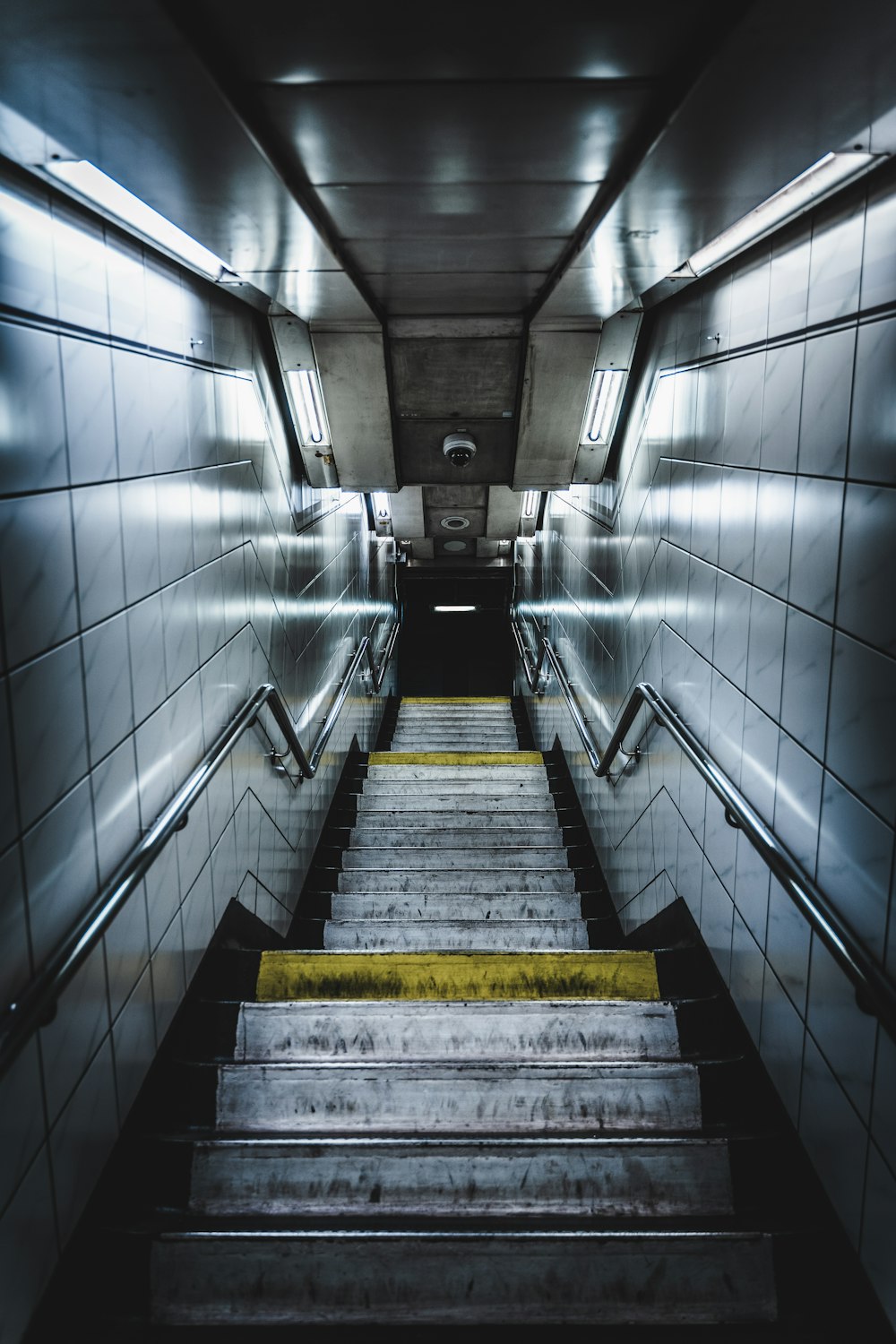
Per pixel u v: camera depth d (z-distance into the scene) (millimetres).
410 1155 2584
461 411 5461
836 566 2273
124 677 2529
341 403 5133
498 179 2213
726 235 2895
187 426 3156
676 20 1422
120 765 2504
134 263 2684
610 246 2793
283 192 2139
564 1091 2865
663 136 1787
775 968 2695
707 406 3459
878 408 2051
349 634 7855
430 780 7367
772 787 2705
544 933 4574
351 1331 2256
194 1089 2852
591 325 4688
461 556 13227
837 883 2268
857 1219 2170
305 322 4605
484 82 1647
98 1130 2332
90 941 2098
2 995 1860
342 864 5660
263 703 3912
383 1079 2877
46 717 2064
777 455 2686
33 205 2043
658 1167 2574
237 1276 2299
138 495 2654
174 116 1655
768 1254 2320
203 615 3301
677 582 3859
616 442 5547
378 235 2773
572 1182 2564
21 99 1585
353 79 1623
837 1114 2275
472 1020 3215
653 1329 2250
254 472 4227
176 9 1314
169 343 2982
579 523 7070
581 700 6754
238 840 3768
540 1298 2293
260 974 3686
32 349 2010
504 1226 2373
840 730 2252
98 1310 2264
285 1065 2885
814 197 2301
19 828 1936
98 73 1475
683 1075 2877
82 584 2262
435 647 18984
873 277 2082
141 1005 2633
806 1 1262
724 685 3182
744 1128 2738
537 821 6352
